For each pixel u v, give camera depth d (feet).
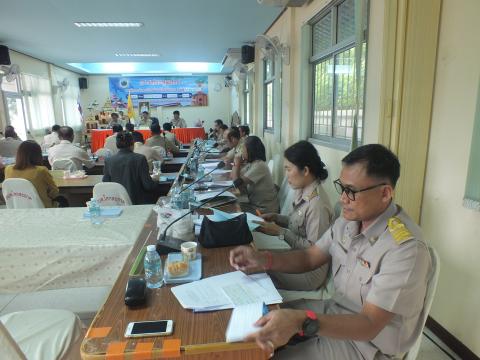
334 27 11.39
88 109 40.60
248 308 3.27
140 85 40.63
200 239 4.86
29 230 6.06
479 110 5.17
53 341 4.18
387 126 6.93
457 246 5.91
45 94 30.99
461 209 5.81
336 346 3.63
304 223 5.85
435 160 6.44
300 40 14.02
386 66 6.73
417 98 6.50
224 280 3.88
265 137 22.68
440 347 6.11
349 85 10.62
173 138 23.63
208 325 3.10
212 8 15.74
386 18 6.61
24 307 7.42
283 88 16.39
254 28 19.58
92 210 6.84
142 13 16.40
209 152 19.15
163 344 2.86
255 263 4.21
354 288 3.83
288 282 5.24
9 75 21.89
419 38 6.30
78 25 18.51
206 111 41.88
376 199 3.53
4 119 23.49
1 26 18.53
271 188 9.83
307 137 14.24
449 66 6.05
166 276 3.91
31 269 5.55
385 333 3.42
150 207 7.43
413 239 3.40
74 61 31.01
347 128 10.85
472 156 5.33
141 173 10.50
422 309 3.50
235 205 7.27
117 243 5.46
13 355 3.00
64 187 11.05
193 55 29.07
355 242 3.91
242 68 27.27
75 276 5.58
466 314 5.74
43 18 17.08
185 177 10.58
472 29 5.51
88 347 2.84
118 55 28.27
